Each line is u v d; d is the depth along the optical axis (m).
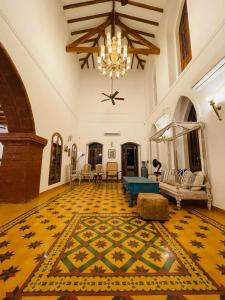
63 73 7.50
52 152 6.24
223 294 1.32
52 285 1.40
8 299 1.25
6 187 4.27
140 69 11.59
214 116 3.78
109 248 2.03
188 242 2.19
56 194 5.58
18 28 3.81
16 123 4.55
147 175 9.36
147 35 8.61
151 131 9.59
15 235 2.36
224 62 3.12
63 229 2.60
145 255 1.88
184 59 6.16
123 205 4.19
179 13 6.27
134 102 11.26
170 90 6.51
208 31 4.02
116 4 7.55
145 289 1.36
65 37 7.69
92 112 11.09
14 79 3.88
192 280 1.47
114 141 10.84
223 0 3.48
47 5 5.53
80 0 7.02
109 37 5.52
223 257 1.84
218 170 3.63
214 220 3.07
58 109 6.86
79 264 1.69
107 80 11.45
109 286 1.39
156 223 2.91
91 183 9.09
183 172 5.16
